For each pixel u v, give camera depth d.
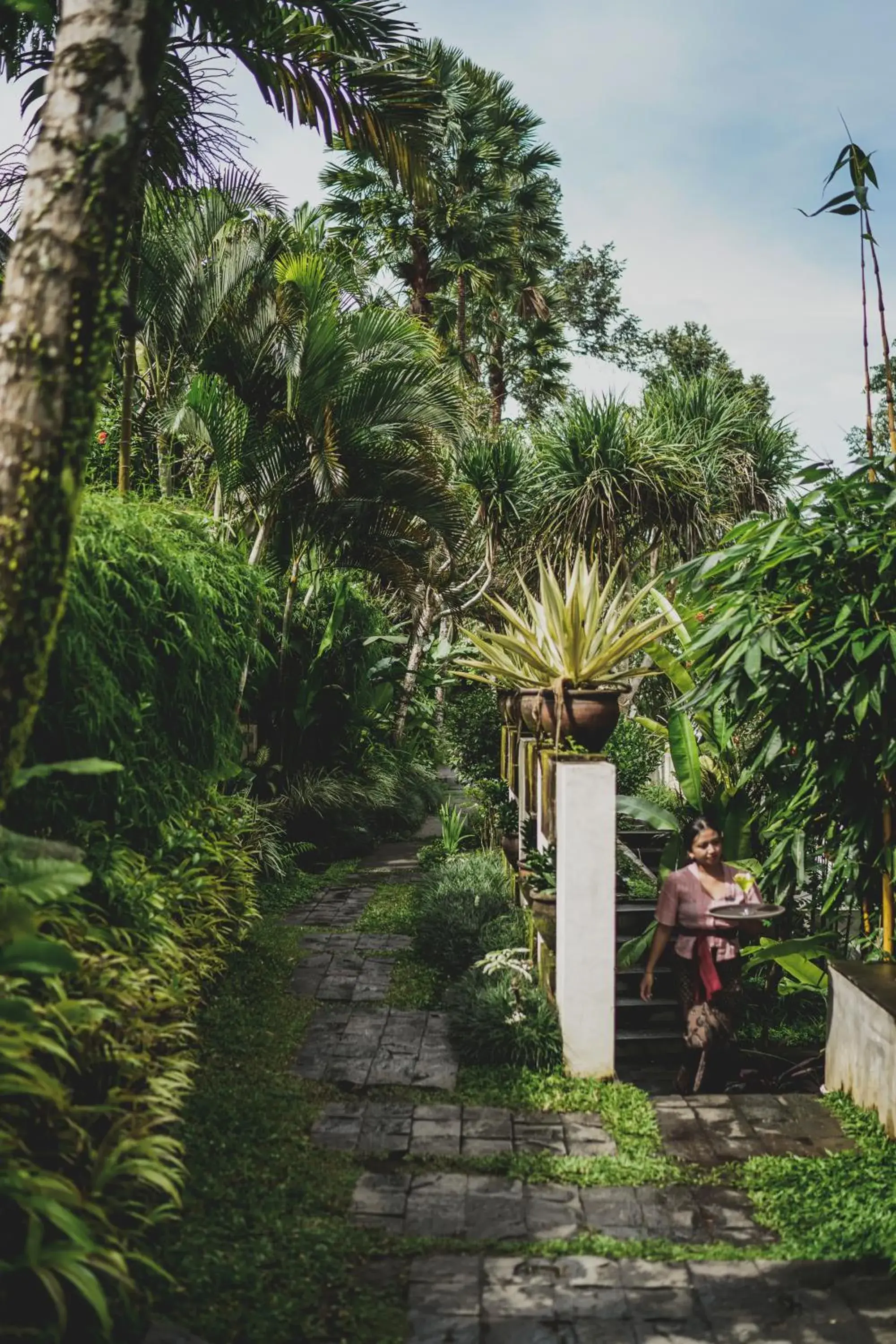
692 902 5.30
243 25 5.49
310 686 10.05
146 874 4.30
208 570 5.74
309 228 11.45
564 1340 2.80
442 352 18.14
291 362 8.85
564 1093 4.57
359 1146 3.99
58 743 4.00
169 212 6.90
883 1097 4.20
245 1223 3.28
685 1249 3.30
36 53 5.33
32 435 2.25
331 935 7.10
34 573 2.27
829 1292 3.05
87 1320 2.61
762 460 13.43
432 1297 3.00
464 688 13.95
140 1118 3.09
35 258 2.28
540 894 5.52
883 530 4.43
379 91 6.05
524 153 21.14
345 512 10.18
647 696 11.19
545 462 12.25
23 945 2.34
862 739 4.66
